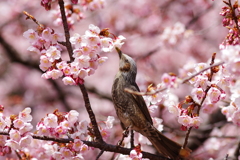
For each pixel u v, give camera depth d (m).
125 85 8.62
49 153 7.12
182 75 13.62
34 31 6.84
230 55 5.78
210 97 6.64
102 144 7.34
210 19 17.28
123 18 17.81
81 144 6.90
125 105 8.52
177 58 17.83
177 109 6.86
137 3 17.56
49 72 6.58
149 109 8.32
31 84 19.47
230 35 6.84
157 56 17.88
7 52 17.23
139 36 17.41
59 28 16.69
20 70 19.89
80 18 9.84
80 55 6.60
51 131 6.93
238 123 7.12
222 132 15.13
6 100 18.70
